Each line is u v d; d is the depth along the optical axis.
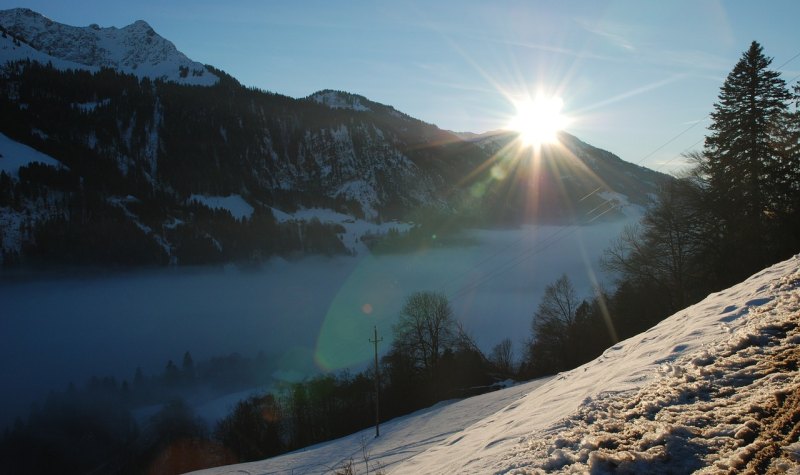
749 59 30.66
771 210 28.80
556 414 7.50
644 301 35.56
